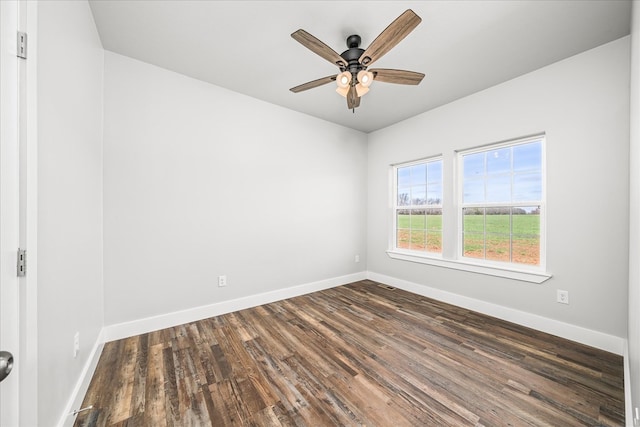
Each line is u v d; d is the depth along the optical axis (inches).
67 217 51.9
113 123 85.7
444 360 74.5
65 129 50.9
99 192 79.7
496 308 105.3
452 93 113.2
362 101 121.4
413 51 84.3
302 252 137.3
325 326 97.3
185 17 70.8
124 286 87.7
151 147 93.1
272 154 125.5
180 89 99.3
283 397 59.6
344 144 156.7
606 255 79.8
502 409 55.6
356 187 163.3
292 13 69.1
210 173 106.6
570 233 86.8
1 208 30.7
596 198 81.7
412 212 147.1
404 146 145.6
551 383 63.8
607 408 55.4
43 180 41.0
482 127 110.1
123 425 51.6
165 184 96.0
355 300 127.2
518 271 98.0
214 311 107.2
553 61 89.4
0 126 30.6
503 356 76.3
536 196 98.3
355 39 77.1
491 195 112.1
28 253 34.2
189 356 76.7
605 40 78.1
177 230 98.7
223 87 109.9
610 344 78.3
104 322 84.0
